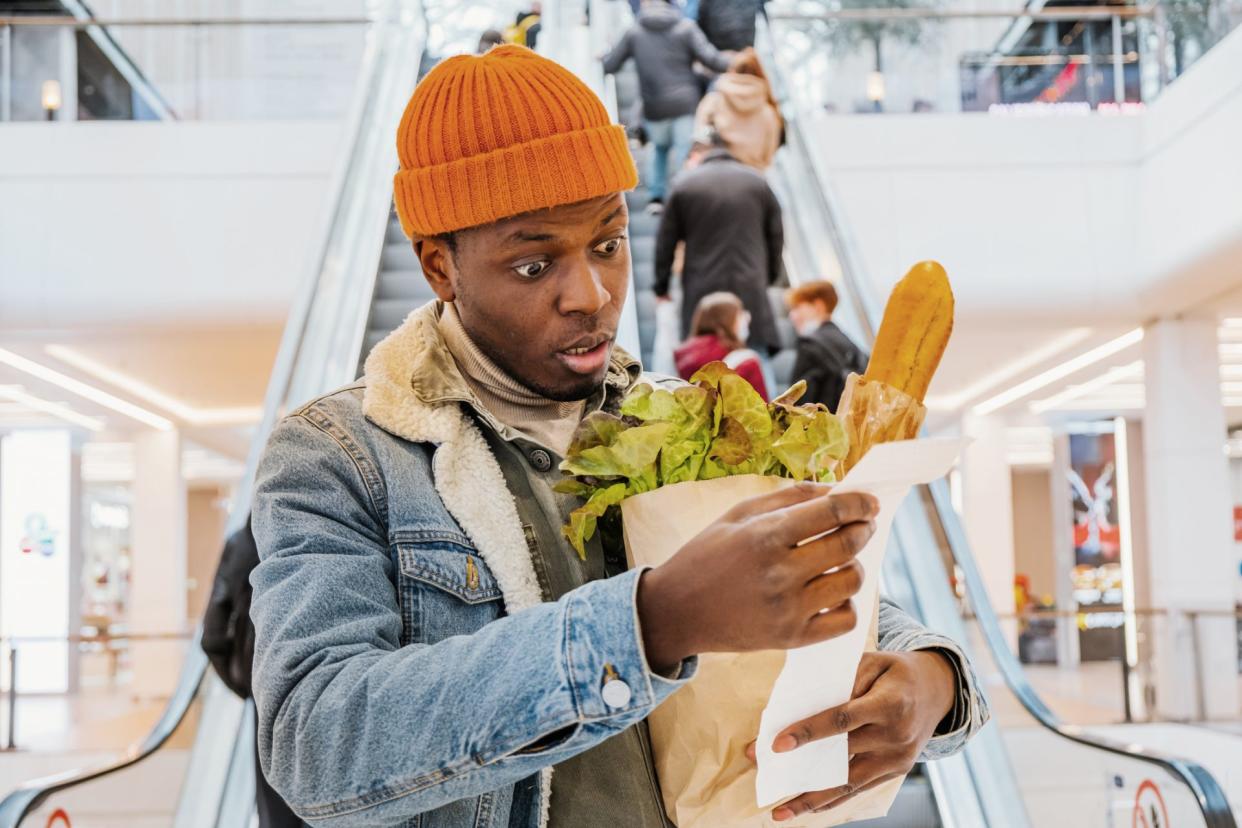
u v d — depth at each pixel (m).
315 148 8.49
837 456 0.81
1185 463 8.54
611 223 0.87
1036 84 8.59
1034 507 22.44
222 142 8.48
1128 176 8.45
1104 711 8.66
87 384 10.84
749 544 0.62
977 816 3.20
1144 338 8.91
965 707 0.87
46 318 8.31
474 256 0.86
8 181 8.37
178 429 13.65
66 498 12.07
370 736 0.68
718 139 5.70
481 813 0.84
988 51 8.62
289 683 0.73
